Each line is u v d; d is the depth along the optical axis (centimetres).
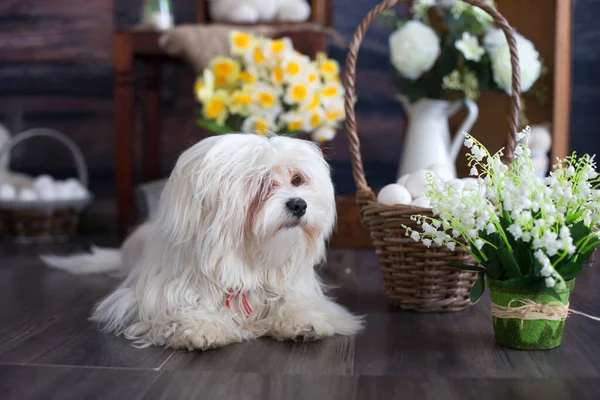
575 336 169
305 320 164
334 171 389
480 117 309
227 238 157
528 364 148
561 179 152
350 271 265
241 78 254
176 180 160
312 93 249
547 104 301
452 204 154
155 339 162
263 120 246
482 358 152
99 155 399
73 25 392
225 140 160
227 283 161
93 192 400
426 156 267
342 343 164
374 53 382
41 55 395
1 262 285
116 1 389
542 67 295
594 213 158
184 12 385
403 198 189
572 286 157
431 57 254
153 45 323
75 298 218
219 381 138
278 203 157
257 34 310
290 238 160
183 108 390
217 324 160
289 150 163
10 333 176
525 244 150
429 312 195
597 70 376
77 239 357
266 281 171
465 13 256
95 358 153
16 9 392
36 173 403
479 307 200
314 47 312
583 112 379
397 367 147
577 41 375
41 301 214
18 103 398
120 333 172
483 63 257
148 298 166
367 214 192
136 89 393
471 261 188
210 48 309
